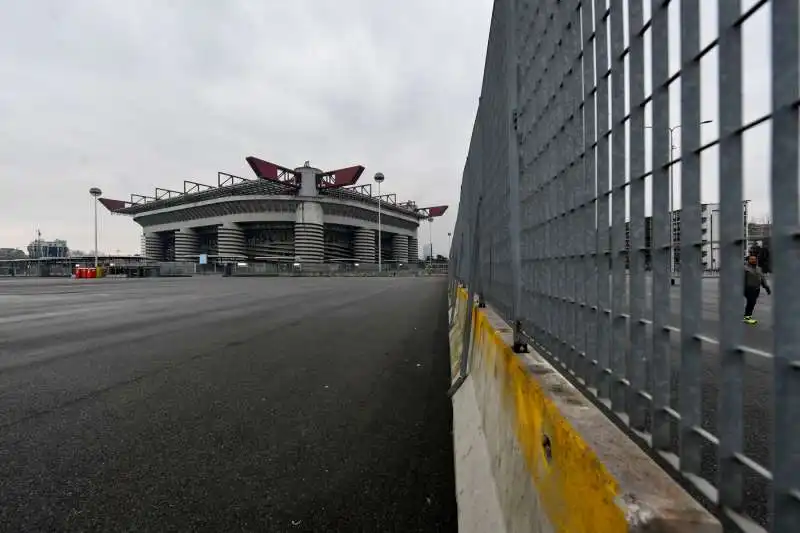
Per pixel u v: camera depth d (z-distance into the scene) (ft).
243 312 42.83
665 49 3.42
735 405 2.88
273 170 314.35
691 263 3.24
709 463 8.84
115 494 8.90
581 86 5.23
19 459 10.50
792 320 2.40
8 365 20.17
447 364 20.21
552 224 6.23
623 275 4.38
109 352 23.04
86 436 11.86
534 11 7.00
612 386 4.46
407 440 11.53
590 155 4.91
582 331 5.19
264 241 348.59
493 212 12.21
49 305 51.47
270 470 9.90
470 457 8.66
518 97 8.03
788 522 2.45
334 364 20.27
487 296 14.07
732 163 2.71
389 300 57.47
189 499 8.70
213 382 17.21
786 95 2.33
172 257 399.44
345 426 12.56
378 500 8.64
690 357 3.26
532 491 4.81
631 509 2.82
